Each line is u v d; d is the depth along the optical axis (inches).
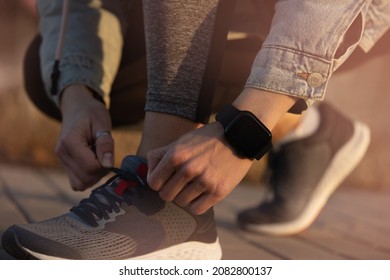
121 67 71.9
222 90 73.3
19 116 181.8
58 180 138.1
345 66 69.9
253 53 70.5
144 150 54.4
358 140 91.4
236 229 92.0
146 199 55.4
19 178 136.4
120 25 70.1
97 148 57.4
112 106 76.4
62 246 52.4
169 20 51.5
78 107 61.9
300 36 48.3
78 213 55.7
